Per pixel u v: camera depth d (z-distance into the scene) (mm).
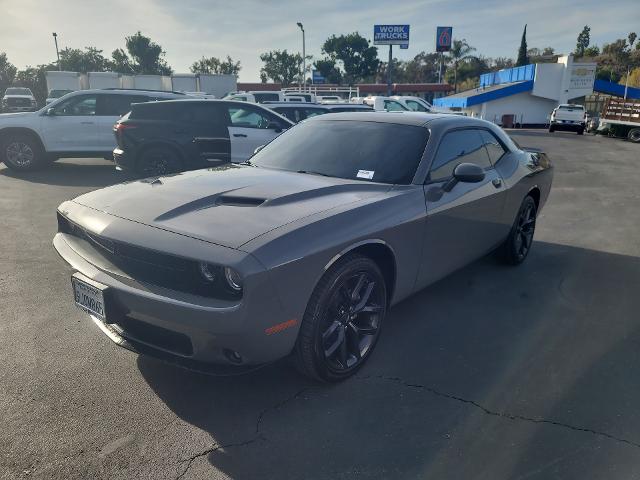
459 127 4023
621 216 7633
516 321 3898
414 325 3799
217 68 84062
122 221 2711
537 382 3057
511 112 42156
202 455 2400
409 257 3289
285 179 3365
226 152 9203
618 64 79750
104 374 3043
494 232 4430
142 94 11070
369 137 3814
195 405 2775
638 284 4719
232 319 2303
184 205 2801
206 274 2373
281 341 2525
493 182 4207
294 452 2436
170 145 8992
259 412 2729
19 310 3904
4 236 5898
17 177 10109
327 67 79688
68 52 71688
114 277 2627
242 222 2594
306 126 4301
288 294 2453
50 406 2729
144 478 2250
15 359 3188
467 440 2531
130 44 77000
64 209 3154
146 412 2703
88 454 2385
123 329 2781
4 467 2283
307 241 2533
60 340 3441
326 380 2914
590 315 4023
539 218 7445
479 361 3297
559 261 5383
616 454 2439
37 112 10625
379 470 2324
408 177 3430
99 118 10805
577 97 41375
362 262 2865
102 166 11898
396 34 39344
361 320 3129
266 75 84125
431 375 3119
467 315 3990
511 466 2355
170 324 2451
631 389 2990
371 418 2695
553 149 19312
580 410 2783
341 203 2953
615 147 20531
